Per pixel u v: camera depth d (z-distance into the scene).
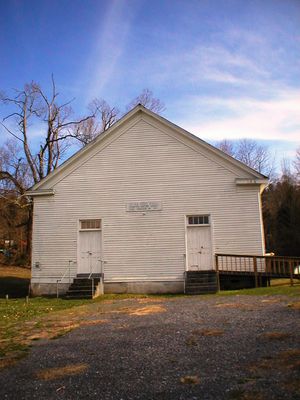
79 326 10.86
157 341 8.54
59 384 6.38
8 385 6.48
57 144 37.78
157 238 19.19
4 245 42.72
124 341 8.75
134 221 19.45
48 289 19.56
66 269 19.59
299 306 10.99
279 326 8.93
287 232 45.09
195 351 7.61
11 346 9.02
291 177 50.12
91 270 19.44
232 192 18.98
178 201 19.30
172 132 19.78
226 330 8.98
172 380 6.20
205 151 19.41
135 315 11.96
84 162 20.20
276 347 7.41
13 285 25.89
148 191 19.55
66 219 19.95
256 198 18.80
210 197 19.11
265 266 18.00
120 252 19.34
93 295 17.53
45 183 20.31
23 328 11.13
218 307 12.20
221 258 18.67
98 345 8.59
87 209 19.86
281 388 5.55
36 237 20.06
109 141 20.16
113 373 6.71
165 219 19.27
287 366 6.36
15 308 15.40
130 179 19.75
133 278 19.08
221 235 18.80
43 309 14.84
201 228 19.08
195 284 17.52
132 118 20.14
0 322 12.35
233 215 18.84
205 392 5.64
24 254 40.12
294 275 17.53
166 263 18.98
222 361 6.90
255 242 18.53
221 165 19.22
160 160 19.67
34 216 20.22
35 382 6.54
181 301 14.48
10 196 39.09
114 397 5.72
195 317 10.80
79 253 19.64
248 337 8.24
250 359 6.87
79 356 7.84
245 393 5.49
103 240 19.52
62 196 20.12
